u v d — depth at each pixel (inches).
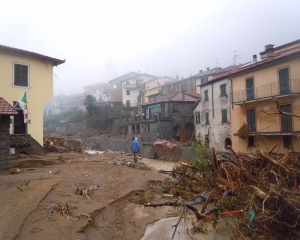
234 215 271.1
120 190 370.9
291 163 354.3
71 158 727.1
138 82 2672.2
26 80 749.9
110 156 842.2
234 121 1056.8
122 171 513.7
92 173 476.1
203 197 296.2
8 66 711.1
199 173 372.2
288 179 295.6
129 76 2780.5
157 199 347.3
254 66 922.1
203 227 270.4
